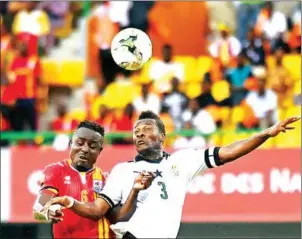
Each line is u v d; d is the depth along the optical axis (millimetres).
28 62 38188
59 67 39500
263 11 40625
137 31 20641
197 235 36875
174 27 40406
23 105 37625
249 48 39875
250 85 38906
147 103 38375
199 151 18172
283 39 40156
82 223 18875
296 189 34438
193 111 38406
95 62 39750
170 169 17953
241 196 34406
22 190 34375
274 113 38656
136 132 18047
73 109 38656
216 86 38812
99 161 34312
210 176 34406
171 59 39656
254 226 36875
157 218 17453
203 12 40656
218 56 39688
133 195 17062
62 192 19203
